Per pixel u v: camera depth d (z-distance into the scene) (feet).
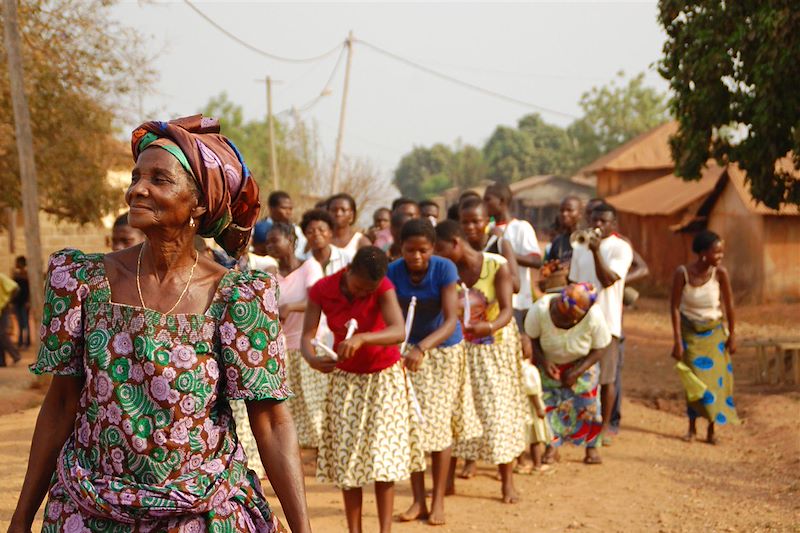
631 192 108.27
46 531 8.33
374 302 18.65
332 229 27.09
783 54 34.14
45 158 53.98
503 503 22.29
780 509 21.26
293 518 8.78
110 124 56.13
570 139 336.70
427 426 20.18
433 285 20.08
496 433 21.80
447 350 20.44
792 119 36.17
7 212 74.28
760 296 74.33
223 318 8.43
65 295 8.34
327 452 18.72
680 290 29.48
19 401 35.96
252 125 199.21
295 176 125.70
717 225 80.69
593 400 25.53
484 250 26.32
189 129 8.83
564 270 29.76
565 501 22.39
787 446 27.78
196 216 8.48
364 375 18.56
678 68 39.37
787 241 74.18
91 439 8.25
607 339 24.81
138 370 8.16
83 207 58.90
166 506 8.06
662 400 36.70
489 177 353.10
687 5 37.99
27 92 51.42
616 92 219.82
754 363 44.73
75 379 8.52
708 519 20.66
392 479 18.31
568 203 31.07
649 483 24.14
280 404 8.96
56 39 51.83
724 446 28.99
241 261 23.34
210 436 8.38
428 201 38.70
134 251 8.61
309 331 19.06
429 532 19.92
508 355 22.25
